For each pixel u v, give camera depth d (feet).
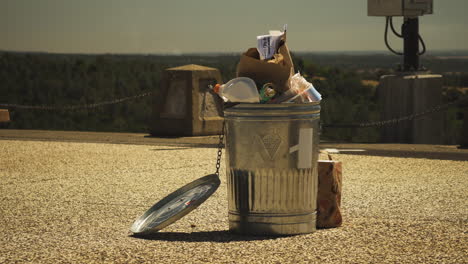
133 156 40.24
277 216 20.54
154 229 20.48
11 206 25.39
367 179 31.40
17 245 19.34
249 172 20.59
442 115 51.98
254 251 18.56
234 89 20.43
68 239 20.07
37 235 20.63
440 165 35.94
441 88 52.03
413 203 25.52
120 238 20.17
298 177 20.54
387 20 53.06
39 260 17.66
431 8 51.98
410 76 51.39
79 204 25.73
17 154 41.42
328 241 19.70
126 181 31.24
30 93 91.40
